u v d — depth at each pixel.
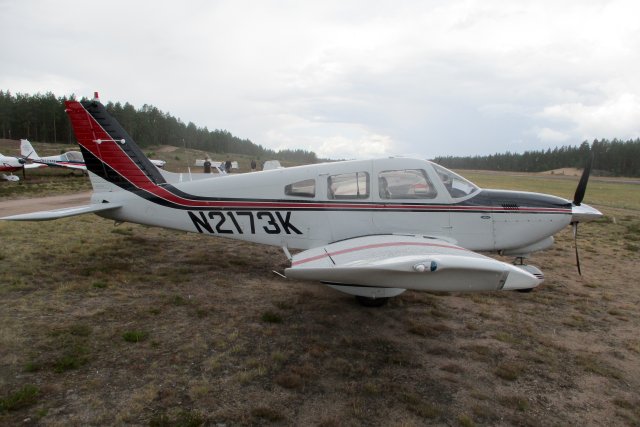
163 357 3.30
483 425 2.68
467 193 5.09
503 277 3.44
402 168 5.04
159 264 6.04
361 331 4.10
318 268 3.74
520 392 3.11
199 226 5.46
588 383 3.29
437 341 3.96
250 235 5.30
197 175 7.96
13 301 4.25
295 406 2.75
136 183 5.66
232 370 3.18
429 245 4.31
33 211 10.55
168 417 2.53
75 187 18.78
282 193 5.16
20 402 2.57
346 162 5.11
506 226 5.07
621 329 4.43
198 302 4.61
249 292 5.07
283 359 3.39
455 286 3.57
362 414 2.70
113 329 3.76
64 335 3.54
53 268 5.47
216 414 2.60
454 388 3.12
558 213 5.15
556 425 2.73
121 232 8.01
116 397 2.71
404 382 3.16
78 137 5.62
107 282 5.05
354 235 5.03
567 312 4.90
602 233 10.62
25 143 26.75
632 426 2.77
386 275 3.61
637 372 3.51
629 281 6.30
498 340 4.02
